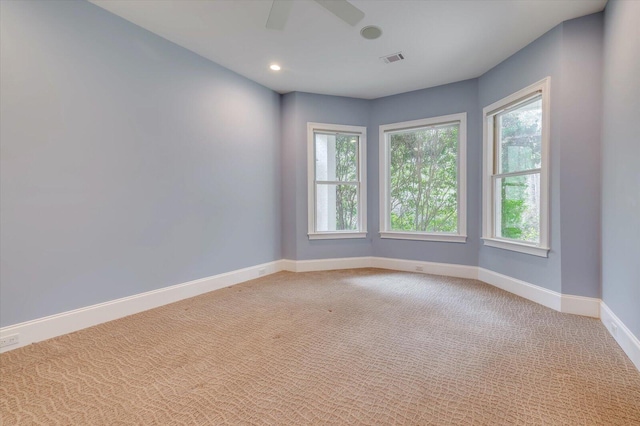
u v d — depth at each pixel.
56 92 2.24
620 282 2.09
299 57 3.30
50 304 2.23
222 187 3.57
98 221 2.49
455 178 4.06
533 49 2.94
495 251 3.55
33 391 1.59
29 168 2.13
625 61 1.99
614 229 2.20
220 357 1.95
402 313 2.71
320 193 4.53
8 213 2.04
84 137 2.40
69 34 2.30
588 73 2.54
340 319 2.58
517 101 3.15
